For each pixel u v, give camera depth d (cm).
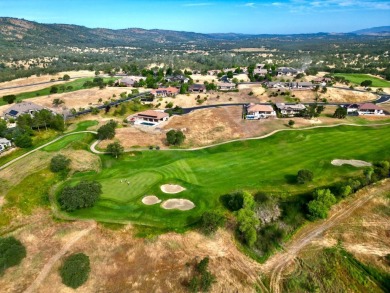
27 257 5591
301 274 5225
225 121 12875
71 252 5694
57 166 8375
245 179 7925
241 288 4966
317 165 8562
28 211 6800
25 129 11106
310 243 5853
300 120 12875
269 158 9200
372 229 6141
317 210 6291
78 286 5009
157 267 5369
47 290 4975
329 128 11794
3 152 9850
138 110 15212
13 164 8962
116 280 5141
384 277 5125
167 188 7625
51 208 6919
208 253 5650
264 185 7594
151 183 7850
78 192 6725
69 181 8031
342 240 5891
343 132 11300
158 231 6131
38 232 6191
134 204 6975
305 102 16775
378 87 19562
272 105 15988
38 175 8144
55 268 5353
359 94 17525
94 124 12812
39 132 11662
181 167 8781
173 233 6078
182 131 11875
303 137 10869
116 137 11275
